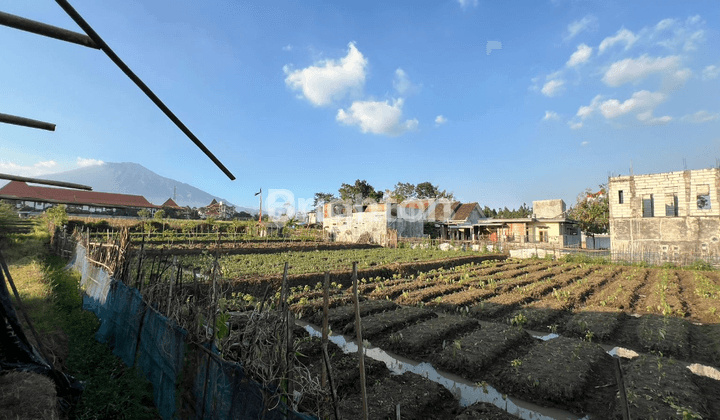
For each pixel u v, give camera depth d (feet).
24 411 13.43
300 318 36.40
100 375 21.95
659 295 46.62
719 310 37.93
